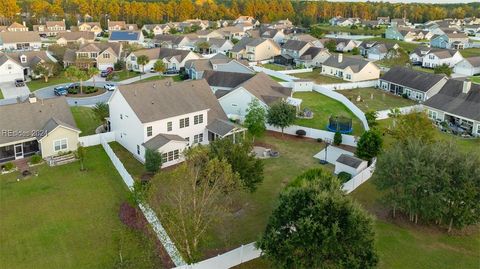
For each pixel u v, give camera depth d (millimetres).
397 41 168250
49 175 47062
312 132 61688
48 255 33094
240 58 132250
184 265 30031
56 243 34656
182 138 52281
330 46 147250
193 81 60812
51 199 41750
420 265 32656
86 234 35906
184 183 34375
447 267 32562
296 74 110188
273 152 55250
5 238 35281
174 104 54562
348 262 26750
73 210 39719
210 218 34375
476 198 35406
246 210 40531
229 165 35281
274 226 29141
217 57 106500
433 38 157625
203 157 38062
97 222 37688
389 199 38219
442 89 72875
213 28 194500
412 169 36406
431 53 121438
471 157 36875
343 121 64438
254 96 66062
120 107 54281
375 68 101812
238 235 36281
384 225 38312
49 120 53688
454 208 35812
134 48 123062
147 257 32719
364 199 43156
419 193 36656
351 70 99688
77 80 93250
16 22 192375
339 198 28344
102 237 35500
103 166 49594
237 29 178875
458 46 152375
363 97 87188
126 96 52656
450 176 35906
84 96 83125
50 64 99750
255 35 168125
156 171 46969
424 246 35281
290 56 128500
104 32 195125
